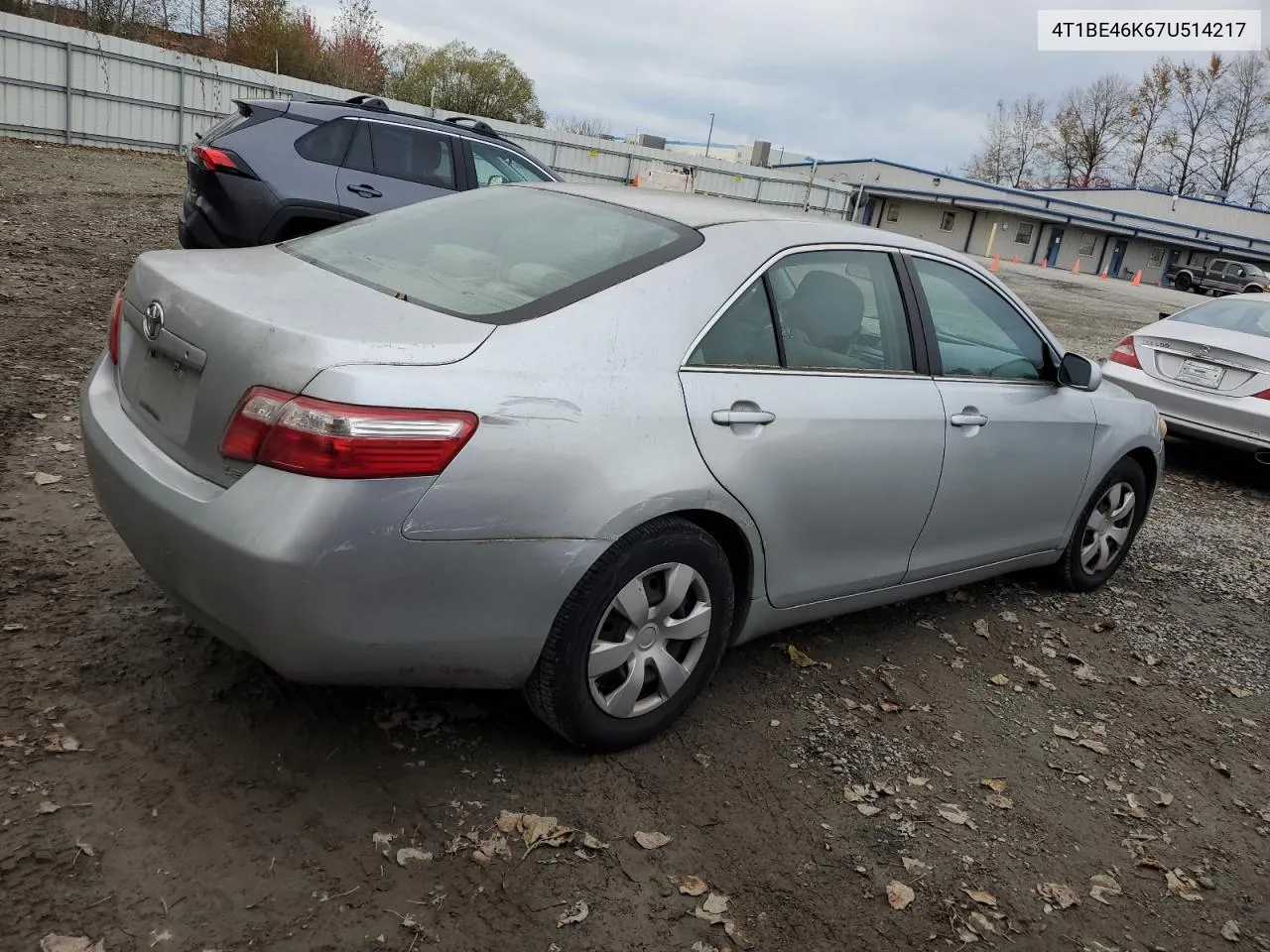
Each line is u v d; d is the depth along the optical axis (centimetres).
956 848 285
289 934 217
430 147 873
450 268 298
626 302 281
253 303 252
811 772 309
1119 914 270
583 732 283
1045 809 311
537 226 325
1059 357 438
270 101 821
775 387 310
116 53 2188
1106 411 459
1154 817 317
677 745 311
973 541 405
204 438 244
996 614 459
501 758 289
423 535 234
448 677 258
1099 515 483
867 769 316
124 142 2261
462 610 246
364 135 835
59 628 319
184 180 1752
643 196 353
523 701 309
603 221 325
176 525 239
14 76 2042
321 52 4141
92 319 712
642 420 271
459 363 244
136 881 224
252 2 3891
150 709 285
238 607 232
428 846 250
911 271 373
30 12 3503
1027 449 409
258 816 250
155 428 265
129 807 246
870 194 6088
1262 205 7462
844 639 407
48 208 1181
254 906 223
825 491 324
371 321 249
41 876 221
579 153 3247
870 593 370
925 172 5962
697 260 302
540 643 262
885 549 362
